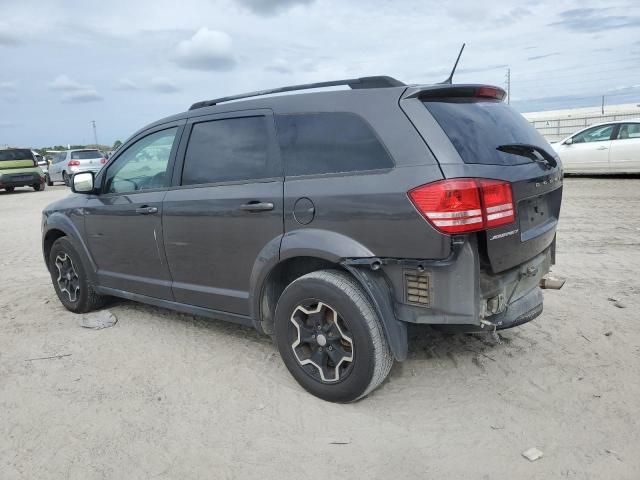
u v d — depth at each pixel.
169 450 2.85
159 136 4.27
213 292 3.85
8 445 2.93
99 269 4.83
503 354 3.87
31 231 10.43
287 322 3.36
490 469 2.63
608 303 4.86
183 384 3.58
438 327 3.12
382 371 3.08
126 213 4.36
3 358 4.08
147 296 4.41
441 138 2.88
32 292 5.97
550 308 4.77
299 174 3.34
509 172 2.99
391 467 2.67
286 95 3.50
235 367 3.80
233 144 3.72
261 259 3.43
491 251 2.84
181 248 3.99
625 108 43.28
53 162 24.55
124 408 3.29
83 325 4.69
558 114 45.34
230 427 3.05
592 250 6.82
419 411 3.17
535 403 3.22
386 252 2.95
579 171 14.30
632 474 2.56
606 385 3.39
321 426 3.04
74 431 3.05
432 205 2.77
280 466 2.70
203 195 3.79
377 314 3.03
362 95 3.17
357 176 3.06
